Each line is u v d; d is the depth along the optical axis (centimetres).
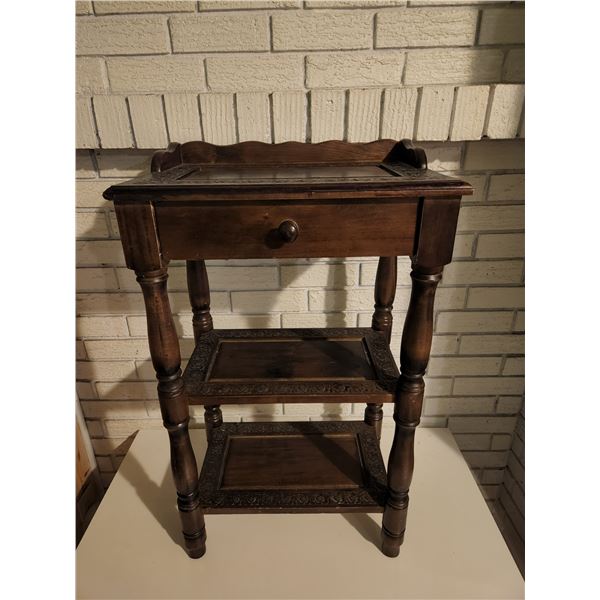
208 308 112
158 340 77
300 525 106
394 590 91
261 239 71
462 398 133
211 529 105
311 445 109
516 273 118
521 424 130
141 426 138
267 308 123
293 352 100
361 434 113
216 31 97
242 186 67
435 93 99
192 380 89
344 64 100
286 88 102
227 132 103
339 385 86
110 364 129
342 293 121
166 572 96
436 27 97
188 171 91
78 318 124
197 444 131
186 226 70
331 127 102
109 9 95
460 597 90
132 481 120
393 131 102
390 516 91
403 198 69
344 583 92
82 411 135
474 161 108
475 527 105
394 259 106
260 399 84
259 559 98
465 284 119
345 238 71
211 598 90
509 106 99
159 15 96
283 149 102
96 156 108
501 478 143
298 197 67
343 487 96
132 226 69
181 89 102
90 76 101
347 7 96
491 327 124
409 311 78
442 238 70
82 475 133
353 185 67
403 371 81
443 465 123
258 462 103
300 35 98
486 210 112
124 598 91
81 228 114
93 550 101
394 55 100
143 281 73
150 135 103
